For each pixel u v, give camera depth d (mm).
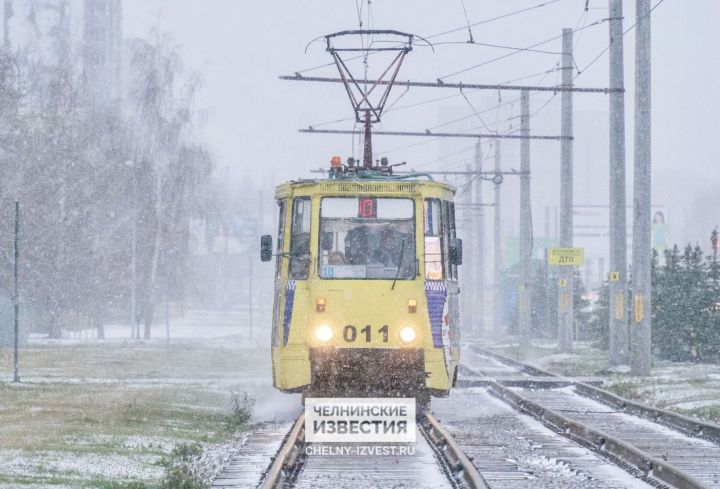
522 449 56656
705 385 99250
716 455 55344
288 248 66688
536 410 76688
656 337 147500
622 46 131125
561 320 178500
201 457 53562
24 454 53188
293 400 88000
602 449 56312
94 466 49750
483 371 134000
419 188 65312
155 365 139500
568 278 177500
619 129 130875
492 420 73188
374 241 64938
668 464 45781
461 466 47375
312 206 65250
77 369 127562
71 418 70438
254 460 51781
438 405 85438
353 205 65188
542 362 154500
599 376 121312
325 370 63719
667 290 147375
